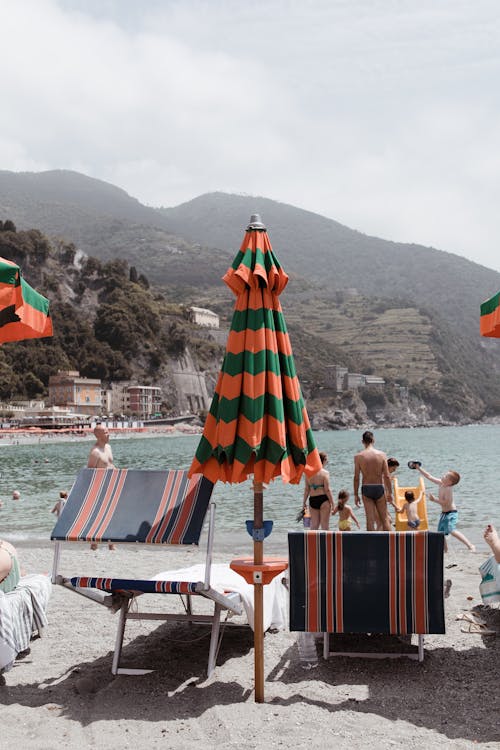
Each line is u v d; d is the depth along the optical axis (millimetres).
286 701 4867
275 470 4793
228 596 5836
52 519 17969
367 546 5363
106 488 5582
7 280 5027
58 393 184125
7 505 21797
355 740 4238
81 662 5781
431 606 5316
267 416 4836
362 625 5371
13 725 4555
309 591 5434
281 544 12938
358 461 10656
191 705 4844
